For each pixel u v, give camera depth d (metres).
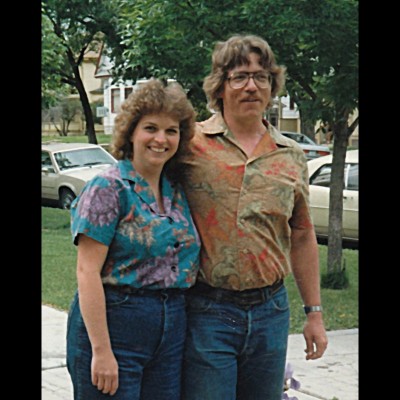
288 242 3.55
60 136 38.38
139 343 3.24
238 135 3.50
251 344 3.46
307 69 8.72
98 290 3.16
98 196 3.18
